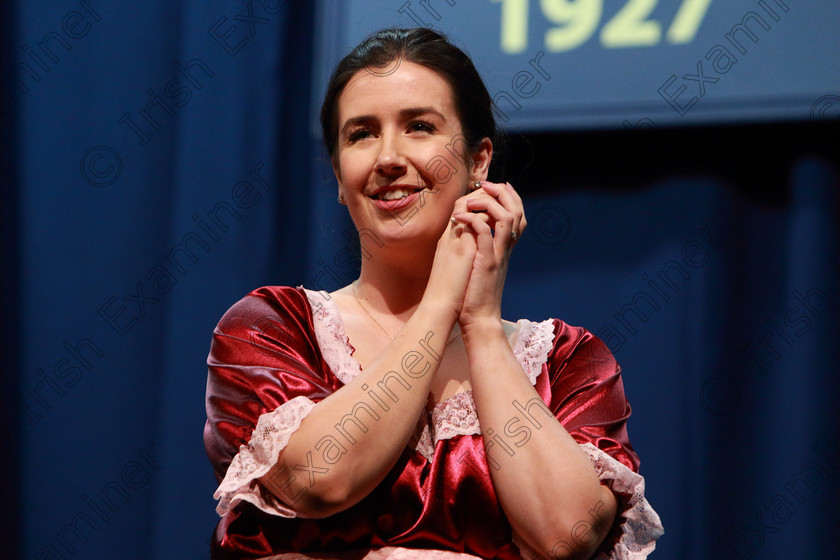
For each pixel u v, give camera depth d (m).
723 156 8.34
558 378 5.01
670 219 8.34
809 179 8.20
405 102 4.88
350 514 4.39
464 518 4.47
